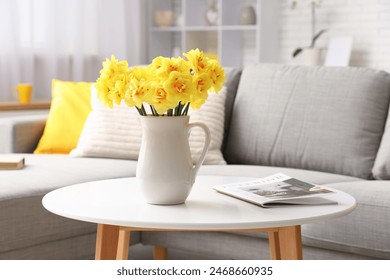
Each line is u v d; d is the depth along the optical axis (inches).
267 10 273.6
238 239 128.8
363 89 141.4
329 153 141.0
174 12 306.2
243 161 152.0
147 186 97.7
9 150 156.2
